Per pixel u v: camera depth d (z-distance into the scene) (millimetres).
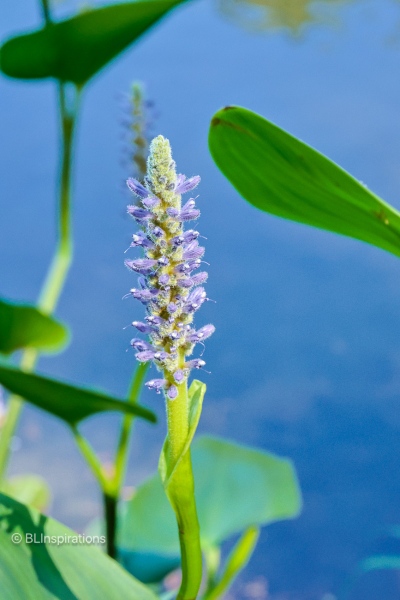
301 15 3113
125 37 1323
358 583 1959
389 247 1114
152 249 1047
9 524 1099
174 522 1425
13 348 1370
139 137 1278
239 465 1486
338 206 1098
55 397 1214
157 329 1057
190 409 1075
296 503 1417
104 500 1308
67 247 1482
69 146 1407
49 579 1091
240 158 1104
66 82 1361
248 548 1340
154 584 1364
